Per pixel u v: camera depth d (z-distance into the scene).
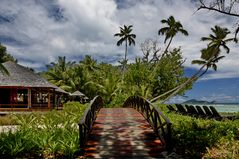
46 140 10.12
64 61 64.25
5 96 35.66
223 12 14.91
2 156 9.23
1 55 60.72
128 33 65.81
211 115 17.88
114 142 10.95
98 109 19.72
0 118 20.67
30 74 35.41
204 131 11.24
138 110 20.23
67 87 56.91
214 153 8.86
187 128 12.64
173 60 53.16
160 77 52.12
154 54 56.75
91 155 9.53
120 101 38.00
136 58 46.12
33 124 13.69
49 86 33.94
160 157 9.33
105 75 62.59
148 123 14.56
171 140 9.80
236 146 9.22
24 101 37.88
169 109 25.95
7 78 33.69
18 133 10.70
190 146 10.00
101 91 41.38
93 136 11.81
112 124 14.29
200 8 15.42
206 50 47.84
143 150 10.02
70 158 9.23
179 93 53.28
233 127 12.05
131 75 44.56
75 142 9.88
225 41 46.47
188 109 21.31
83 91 60.50
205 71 47.88
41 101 41.91
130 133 12.30
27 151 9.70
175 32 54.28
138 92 39.22
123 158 9.26
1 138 10.48
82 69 61.59
